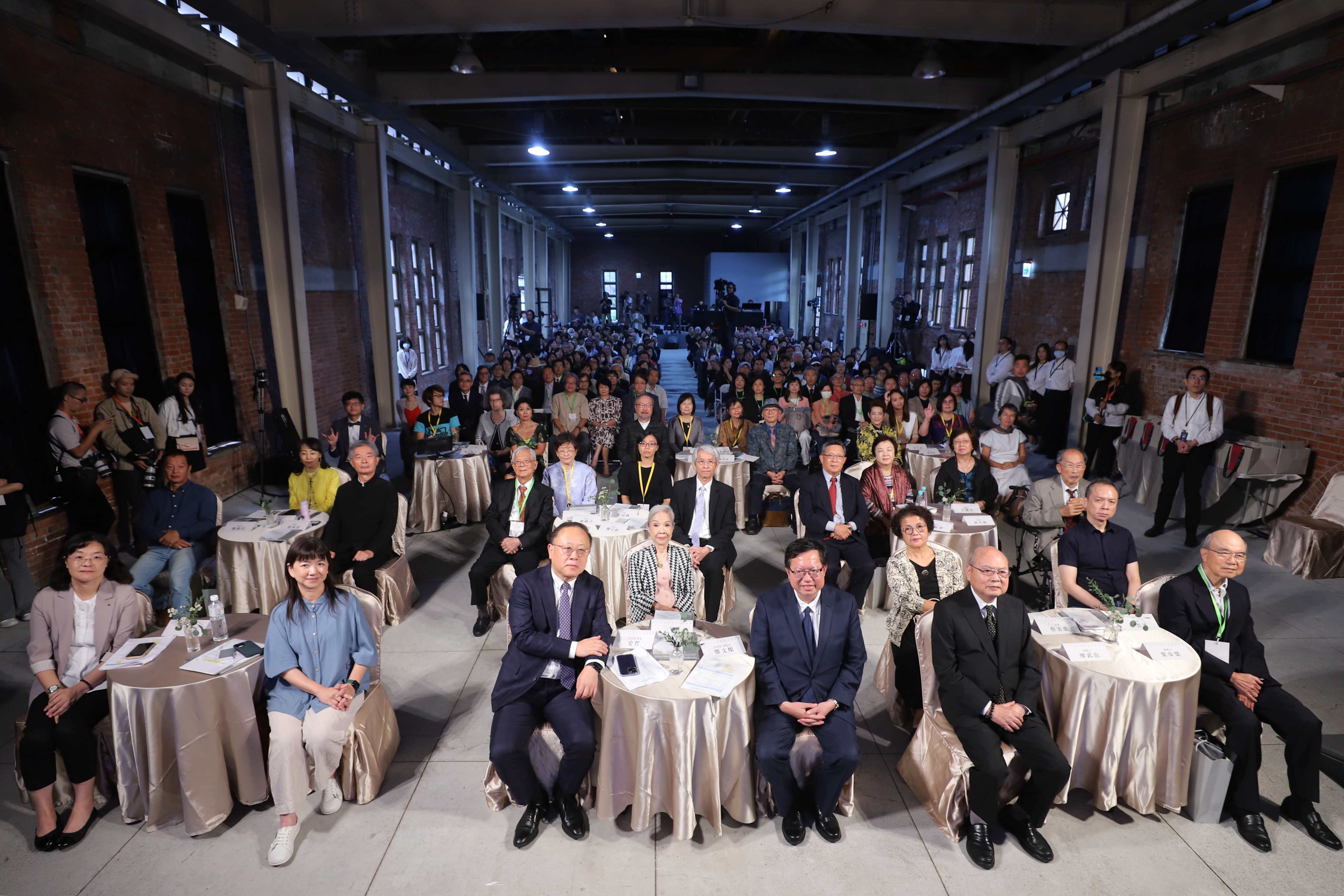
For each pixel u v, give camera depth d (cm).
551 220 2973
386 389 1319
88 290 643
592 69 1077
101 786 355
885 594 580
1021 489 681
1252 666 373
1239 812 346
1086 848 334
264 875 318
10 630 536
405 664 500
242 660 350
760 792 350
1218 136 802
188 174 787
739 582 652
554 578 373
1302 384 697
